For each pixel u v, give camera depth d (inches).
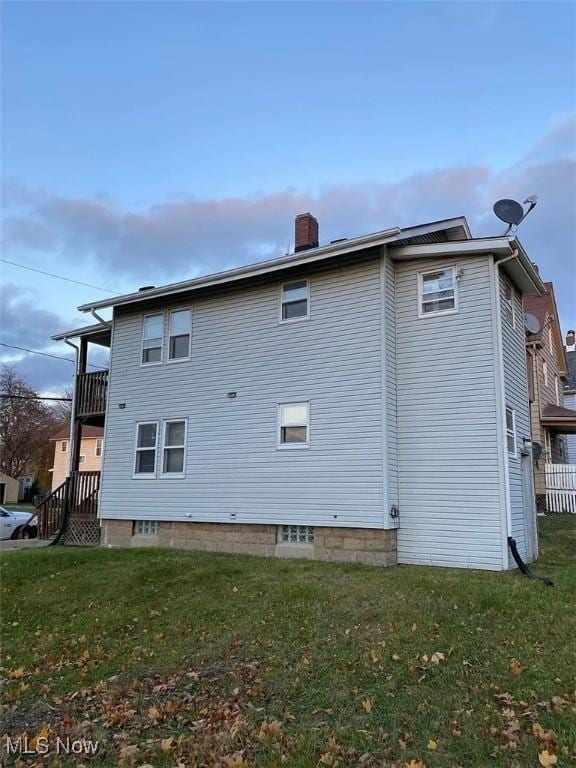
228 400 494.6
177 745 159.9
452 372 403.2
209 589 329.7
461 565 378.6
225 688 199.5
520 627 238.8
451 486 390.9
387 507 394.6
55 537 599.8
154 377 547.5
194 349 526.6
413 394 416.2
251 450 472.4
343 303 443.5
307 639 240.2
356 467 414.0
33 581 379.9
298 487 439.8
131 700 195.6
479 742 152.4
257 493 461.4
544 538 519.5
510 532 369.4
